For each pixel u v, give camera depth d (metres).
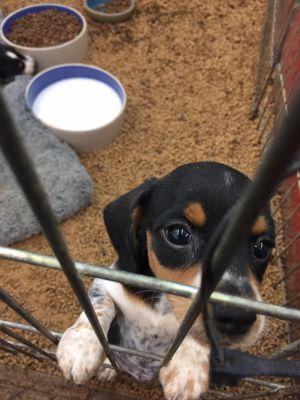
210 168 0.28
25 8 0.62
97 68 0.56
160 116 0.57
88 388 0.38
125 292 0.31
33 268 0.45
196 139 0.55
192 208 0.26
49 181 0.47
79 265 0.16
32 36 0.60
